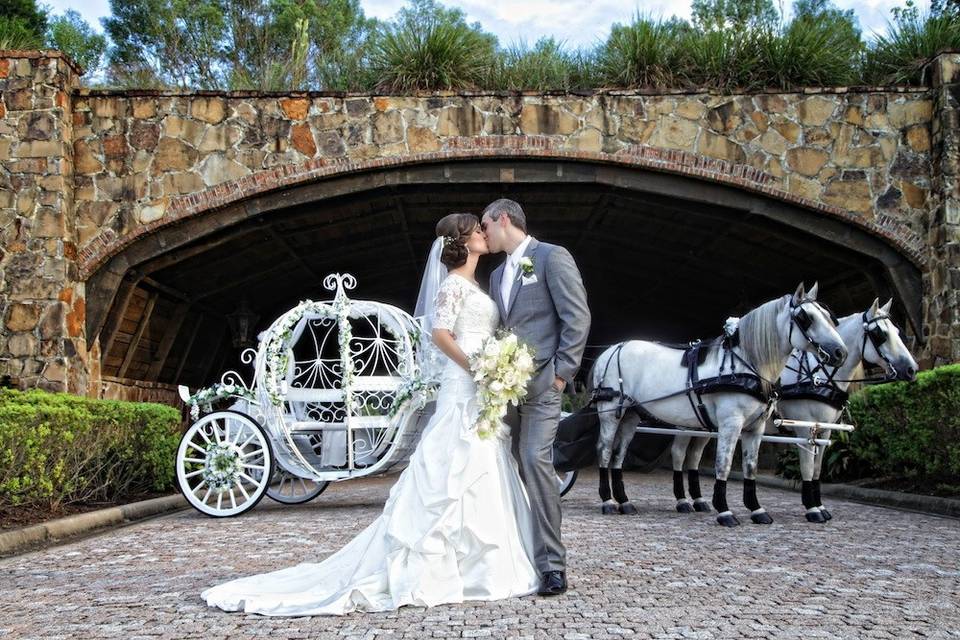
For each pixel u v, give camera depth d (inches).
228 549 275.3
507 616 167.8
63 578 229.0
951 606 177.5
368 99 509.7
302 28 607.8
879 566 226.7
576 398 587.8
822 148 513.3
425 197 549.3
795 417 351.9
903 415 421.4
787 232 536.7
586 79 534.0
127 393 572.4
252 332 703.7
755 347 320.8
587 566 225.9
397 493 190.2
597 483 604.1
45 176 497.0
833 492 467.5
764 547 260.8
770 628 158.1
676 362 350.3
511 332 195.9
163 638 159.2
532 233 649.0
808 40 523.5
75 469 366.9
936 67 510.3
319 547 274.4
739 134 512.1
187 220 510.9
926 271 510.6
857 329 349.1
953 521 332.2
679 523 327.3
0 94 500.7
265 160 507.5
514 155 505.0
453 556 184.1
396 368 395.5
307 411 442.9
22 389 484.7
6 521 321.7
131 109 511.8
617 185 515.2
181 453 391.9
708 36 529.3
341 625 164.6
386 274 762.2
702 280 714.8
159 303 585.3
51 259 493.7
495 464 190.2
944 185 499.5
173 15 918.4
